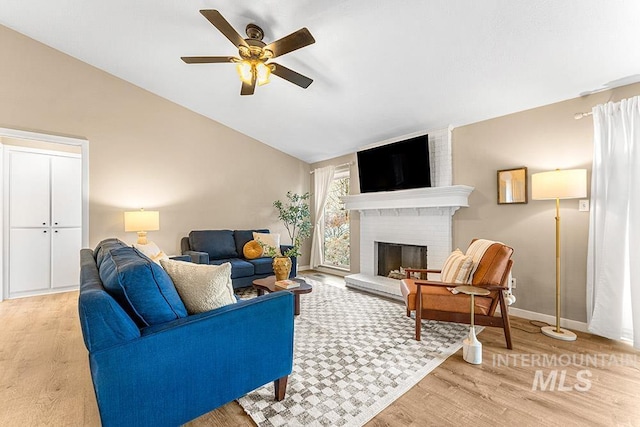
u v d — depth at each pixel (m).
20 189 3.81
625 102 2.44
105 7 2.82
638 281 2.34
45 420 1.54
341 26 2.49
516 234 3.14
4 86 3.33
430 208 3.85
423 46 2.53
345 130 4.42
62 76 3.65
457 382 1.88
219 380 1.41
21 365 2.11
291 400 1.69
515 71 2.60
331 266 5.53
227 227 5.04
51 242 4.01
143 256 1.71
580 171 2.44
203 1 2.53
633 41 2.08
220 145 4.96
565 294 2.83
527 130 3.08
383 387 1.82
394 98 3.37
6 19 3.21
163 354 1.24
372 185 4.38
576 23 2.03
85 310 1.09
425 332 2.70
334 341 2.49
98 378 1.09
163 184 4.40
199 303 1.48
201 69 3.60
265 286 3.01
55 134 3.60
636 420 1.54
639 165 2.37
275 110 4.25
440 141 3.78
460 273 2.53
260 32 2.63
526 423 1.51
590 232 2.63
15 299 3.73
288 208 5.73
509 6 2.02
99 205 3.90
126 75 3.98
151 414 1.21
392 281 4.11
